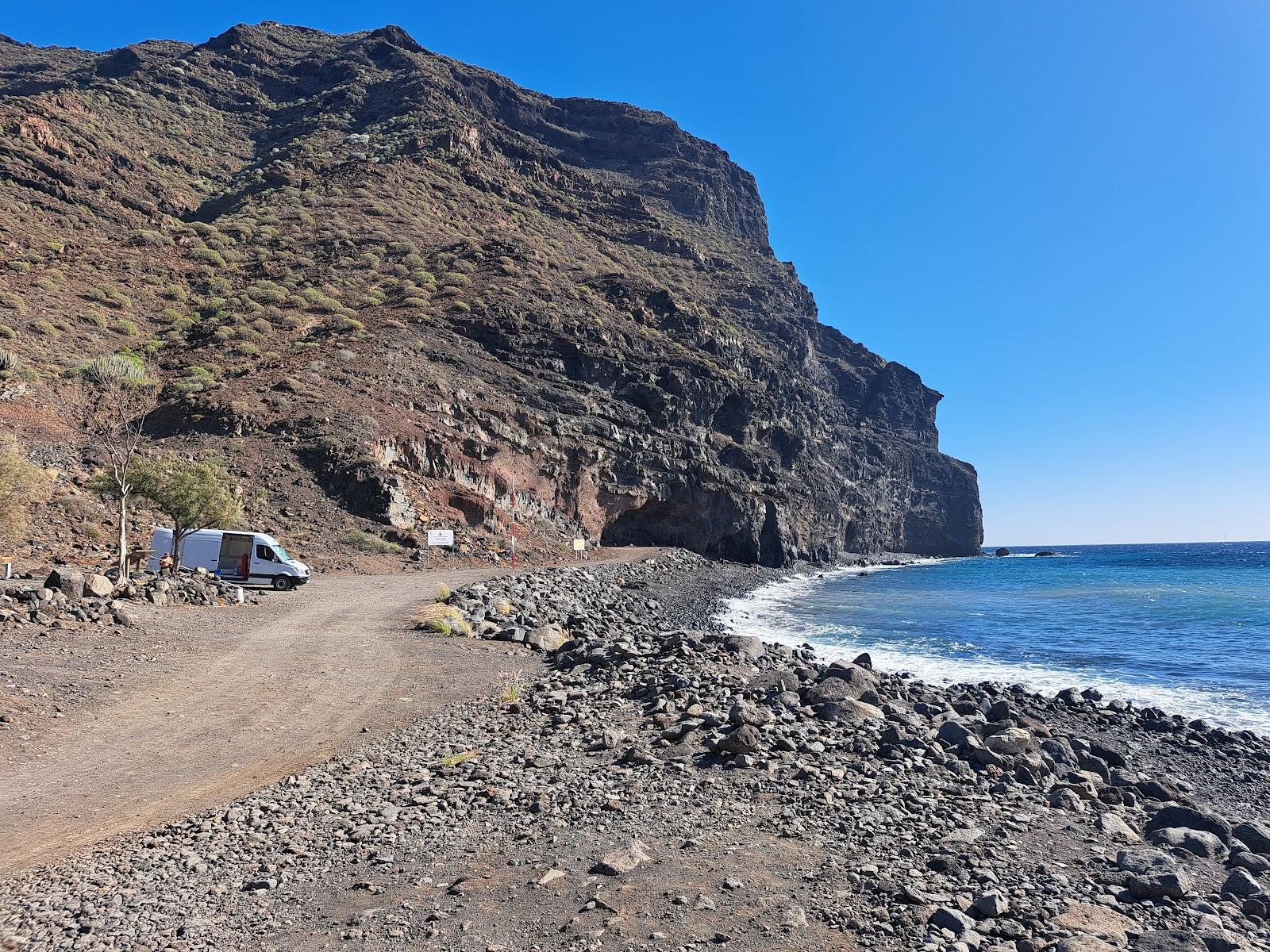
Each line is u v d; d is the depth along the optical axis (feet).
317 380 181.57
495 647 60.49
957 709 41.37
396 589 98.12
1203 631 106.42
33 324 174.81
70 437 136.87
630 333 281.95
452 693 43.24
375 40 596.29
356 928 15.94
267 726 36.14
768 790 24.12
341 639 60.03
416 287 254.06
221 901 18.01
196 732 34.91
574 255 373.20
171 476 86.84
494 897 17.11
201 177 372.99
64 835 23.38
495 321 241.96
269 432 159.22
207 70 507.71
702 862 18.53
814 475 385.29
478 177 395.55
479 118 510.58
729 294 481.46
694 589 172.65
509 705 39.60
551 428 218.59
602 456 231.71
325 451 153.69
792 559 319.06
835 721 32.50
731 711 32.45
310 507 140.26
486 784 26.09
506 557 153.48
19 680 39.29
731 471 289.12
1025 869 18.28
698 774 26.13
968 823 21.43
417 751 31.63
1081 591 189.16
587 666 49.42
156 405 167.02
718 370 295.89
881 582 246.27
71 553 91.09
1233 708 59.31
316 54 588.09
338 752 32.12
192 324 210.18
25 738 32.68
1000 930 14.90
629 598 133.39
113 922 17.02
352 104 486.79
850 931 14.84
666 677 42.01
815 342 621.72
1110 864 18.89
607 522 238.07
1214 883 18.70
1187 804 25.98
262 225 289.74
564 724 34.47
